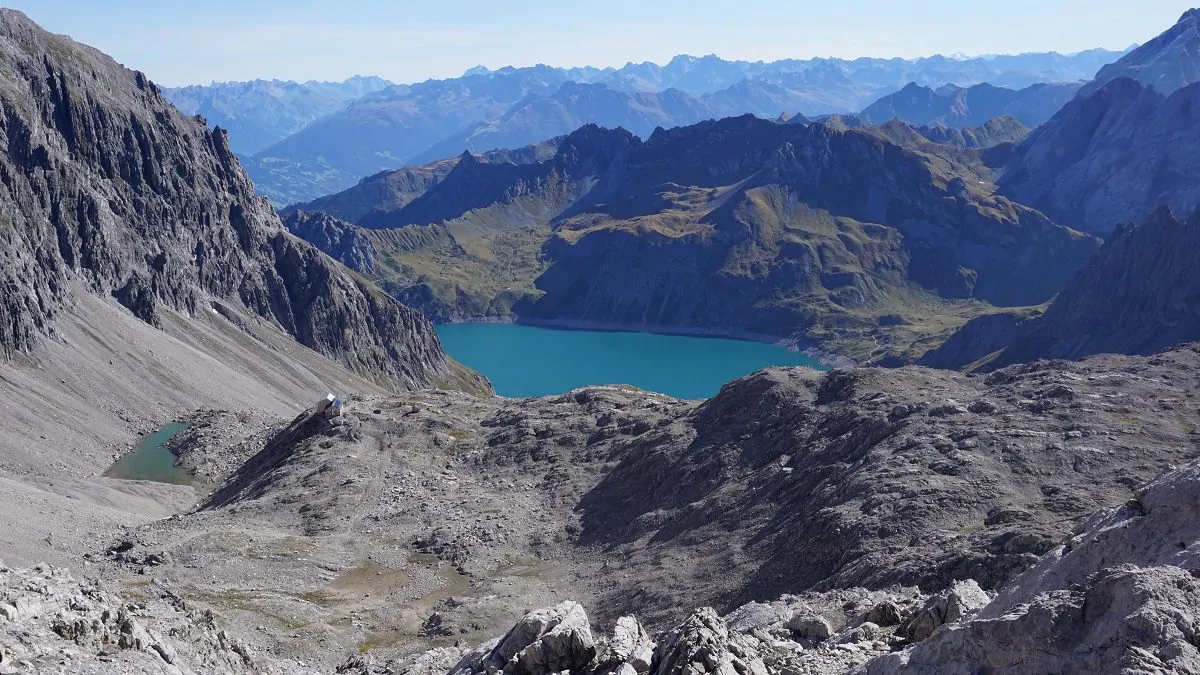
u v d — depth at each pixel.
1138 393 115.81
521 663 41.59
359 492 142.38
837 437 121.12
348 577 113.94
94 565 118.56
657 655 37.41
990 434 104.31
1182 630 23.58
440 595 107.81
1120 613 24.81
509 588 106.88
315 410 177.88
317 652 89.50
